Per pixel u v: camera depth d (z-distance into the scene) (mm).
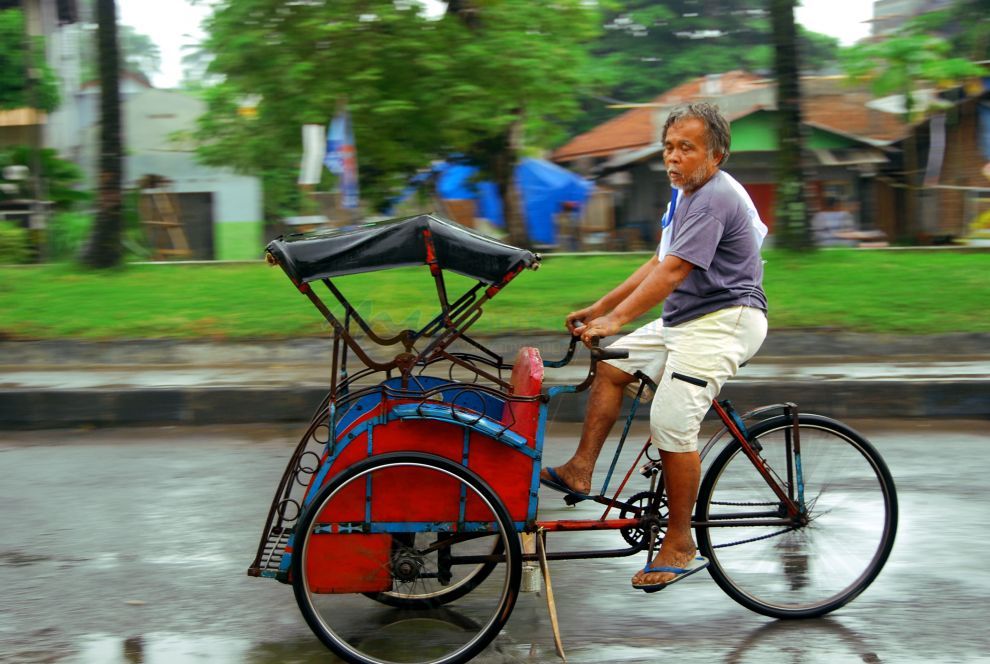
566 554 3451
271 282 10336
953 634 3447
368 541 3236
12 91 18750
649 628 3508
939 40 16047
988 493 5129
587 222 20953
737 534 3629
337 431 3340
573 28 13609
